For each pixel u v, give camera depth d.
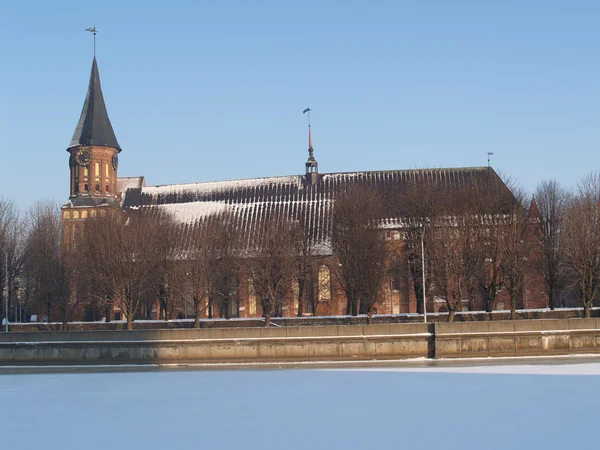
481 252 96.88
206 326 104.25
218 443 35.50
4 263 113.31
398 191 124.81
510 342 75.44
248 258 108.81
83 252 110.00
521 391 47.94
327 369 66.81
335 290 122.50
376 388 51.56
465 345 75.44
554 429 36.47
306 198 134.12
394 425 38.25
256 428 38.53
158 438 36.94
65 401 49.62
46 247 117.12
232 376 62.69
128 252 101.50
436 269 94.62
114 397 50.94
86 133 135.88
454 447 33.53
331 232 124.69
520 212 101.50
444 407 42.84
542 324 75.62
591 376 54.69
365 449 33.62
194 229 129.50
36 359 79.69
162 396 50.78
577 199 105.81
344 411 42.62
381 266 105.31
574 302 119.44
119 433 38.34
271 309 102.44
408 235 106.69
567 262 98.25
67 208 132.50
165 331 78.62
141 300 114.44
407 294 120.56
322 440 35.50
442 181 127.81
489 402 44.03
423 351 76.06
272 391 51.75
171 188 143.62
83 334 79.56
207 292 106.75
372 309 102.56
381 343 76.38
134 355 78.62
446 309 116.75
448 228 98.12
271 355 77.12
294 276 109.25
